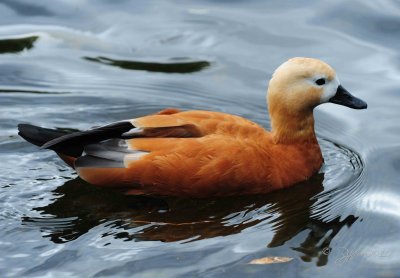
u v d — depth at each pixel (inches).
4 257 423.8
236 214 477.1
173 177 476.7
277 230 457.4
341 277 409.7
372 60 684.7
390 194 503.8
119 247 435.2
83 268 413.1
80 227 458.9
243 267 415.2
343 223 467.2
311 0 781.9
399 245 442.3
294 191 504.4
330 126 607.2
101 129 488.4
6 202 484.7
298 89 511.8
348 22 743.7
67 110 610.9
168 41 721.6
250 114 620.1
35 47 707.4
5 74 661.3
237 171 481.1
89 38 724.7
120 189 489.4
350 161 550.9
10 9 768.9
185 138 482.3
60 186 505.4
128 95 637.9
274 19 753.6
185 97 640.4
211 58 695.1
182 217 472.7
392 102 628.7
